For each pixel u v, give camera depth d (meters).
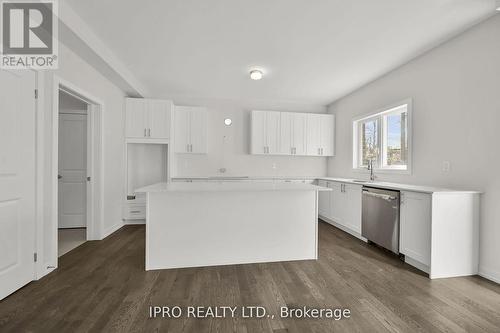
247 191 2.58
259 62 3.23
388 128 3.76
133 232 3.70
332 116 5.10
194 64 3.32
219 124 4.97
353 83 4.01
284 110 5.19
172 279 2.21
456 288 2.06
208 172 4.94
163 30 2.47
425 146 2.90
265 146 4.81
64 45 2.43
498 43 2.16
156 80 3.97
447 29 2.42
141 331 1.51
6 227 1.84
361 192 3.36
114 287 2.05
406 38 2.59
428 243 2.28
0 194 1.77
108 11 2.16
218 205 2.56
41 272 2.20
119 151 3.90
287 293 1.97
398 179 3.34
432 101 2.81
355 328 1.55
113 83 3.62
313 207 2.76
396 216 2.68
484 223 2.28
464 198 2.29
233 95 4.78
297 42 2.70
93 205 3.30
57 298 1.87
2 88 1.79
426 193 2.30
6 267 1.85
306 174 5.34
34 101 2.10
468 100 2.40
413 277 2.27
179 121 4.55
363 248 3.10
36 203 2.13
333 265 2.55
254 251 2.63
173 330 1.52
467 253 2.30
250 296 1.92
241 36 2.58
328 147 5.08
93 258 2.69
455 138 2.54
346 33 2.50
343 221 3.83
